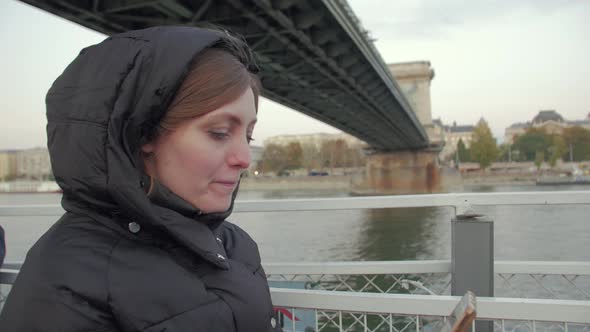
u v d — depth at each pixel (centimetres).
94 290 68
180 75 72
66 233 75
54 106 75
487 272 180
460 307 67
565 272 188
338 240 985
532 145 7638
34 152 9306
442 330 72
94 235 74
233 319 78
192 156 76
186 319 72
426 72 4519
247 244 100
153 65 72
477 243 180
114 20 836
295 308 117
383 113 2250
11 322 68
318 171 8069
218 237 93
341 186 5600
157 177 79
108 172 70
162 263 74
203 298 75
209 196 80
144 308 70
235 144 79
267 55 1109
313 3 898
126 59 72
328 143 8369
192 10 837
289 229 1047
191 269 78
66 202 79
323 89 1566
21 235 438
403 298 109
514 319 107
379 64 1502
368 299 111
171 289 72
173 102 74
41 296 68
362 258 855
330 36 1030
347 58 1268
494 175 5753
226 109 76
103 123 71
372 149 4662
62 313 67
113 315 69
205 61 76
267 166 8450
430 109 4503
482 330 162
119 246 74
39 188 6600
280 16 847
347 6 1040
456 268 183
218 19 848
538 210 1168
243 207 196
